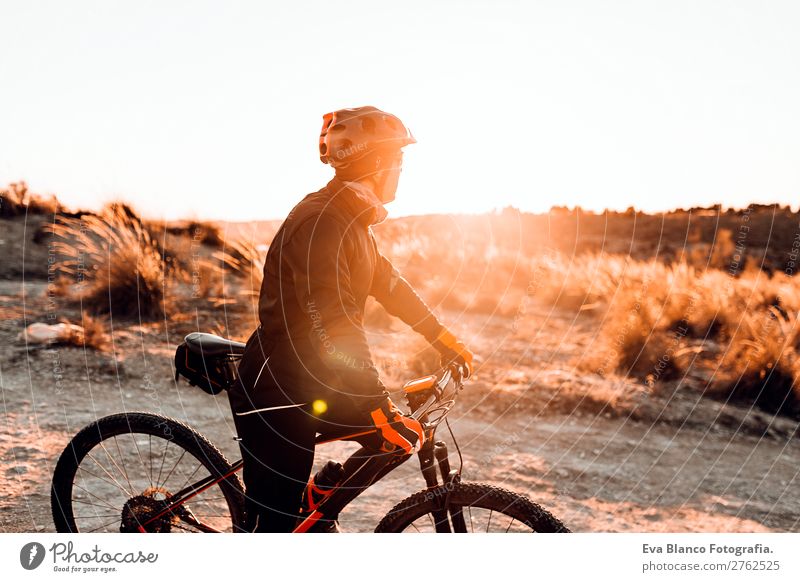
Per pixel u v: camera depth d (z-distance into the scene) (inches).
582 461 163.5
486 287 368.5
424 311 86.5
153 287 269.6
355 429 79.8
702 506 141.1
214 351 88.2
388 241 417.1
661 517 135.3
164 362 214.4
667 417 195.3
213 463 96.0
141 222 337.7
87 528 112.4
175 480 133.1
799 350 220.5
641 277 349.4
